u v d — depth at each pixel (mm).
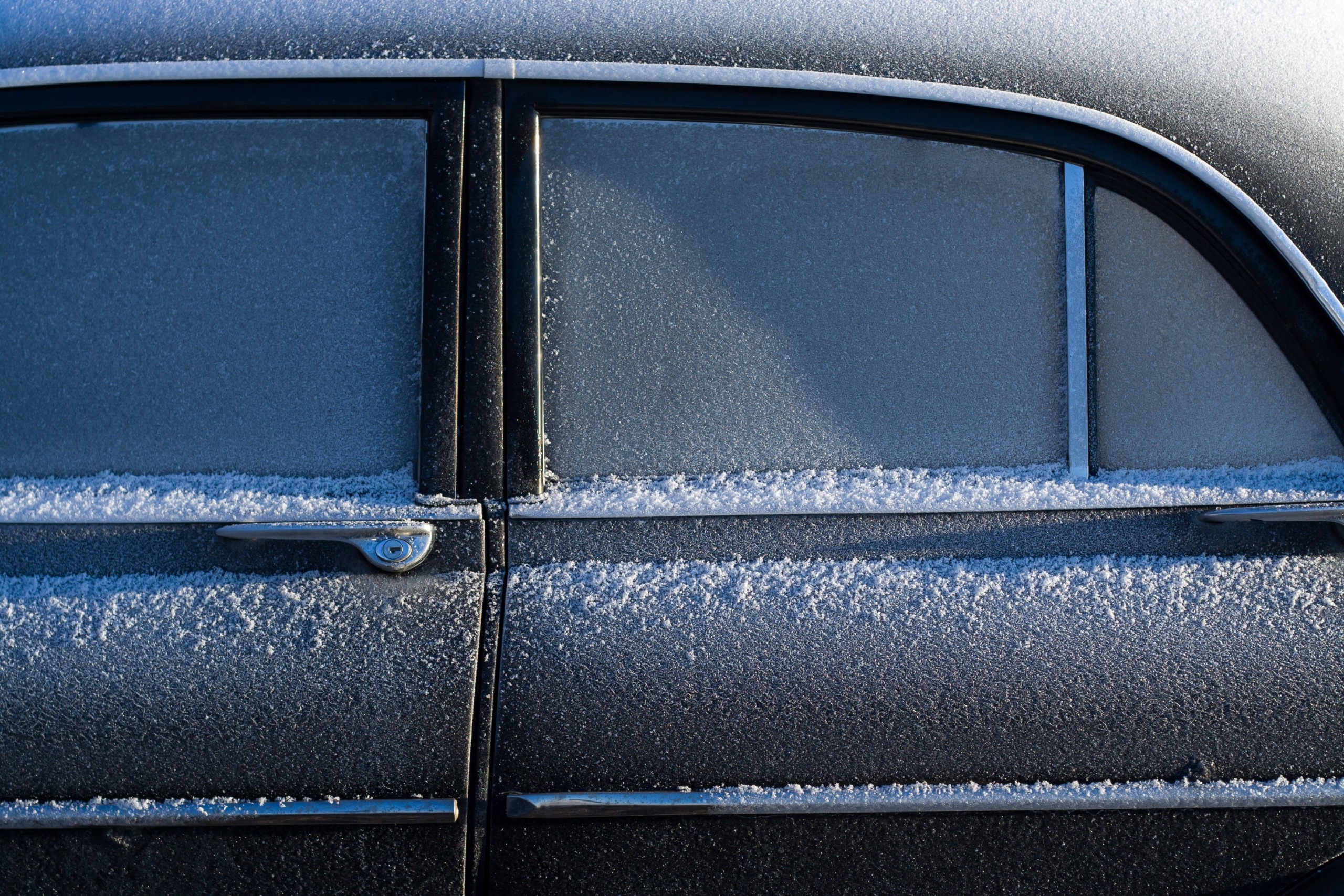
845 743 3744
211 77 3848
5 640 3773
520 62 3844
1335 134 3863
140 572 3805
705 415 3832
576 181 3846
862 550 3809
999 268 3840
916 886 3750
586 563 3807
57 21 3885
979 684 3754
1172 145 3832
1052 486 3816
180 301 3838
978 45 3857
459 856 3748
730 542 3809
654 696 3752
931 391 3834
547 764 3742
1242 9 3900
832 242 3840
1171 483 3824
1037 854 3750
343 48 3854
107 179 3852
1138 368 3836
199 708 3750
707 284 3838
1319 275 3826
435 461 3816
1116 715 3752
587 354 3834
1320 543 3811
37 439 3836
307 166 3850
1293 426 3836
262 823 3734
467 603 3789
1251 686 3758
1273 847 3752
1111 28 3875
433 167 3836
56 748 3746
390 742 3746
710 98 3846
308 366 3836
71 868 3744
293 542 3807
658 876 3746
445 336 3822
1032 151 3844
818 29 3861
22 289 3844
